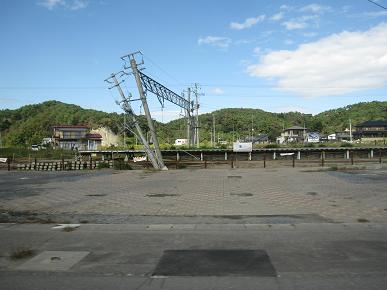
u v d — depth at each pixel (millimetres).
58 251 6902
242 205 11930
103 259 6367
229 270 5676
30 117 148375
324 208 11117
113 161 34625
